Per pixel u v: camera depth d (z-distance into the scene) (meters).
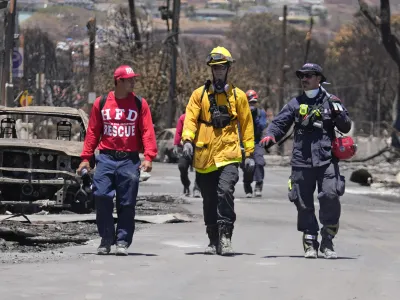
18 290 15.03
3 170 27.27
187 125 19.98
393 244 22.78
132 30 120.75
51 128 59.91
